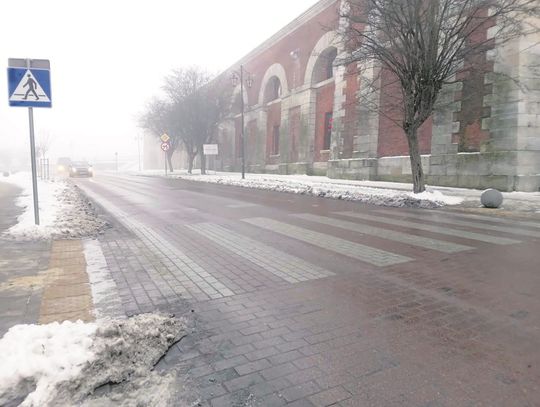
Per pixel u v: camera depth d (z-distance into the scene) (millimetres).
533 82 15352
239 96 43000
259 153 39688
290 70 33812
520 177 15344
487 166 16375
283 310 3891
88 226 8070
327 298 4227
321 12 28906
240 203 13305
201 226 8680
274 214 10562
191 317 3709
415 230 8211
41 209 10094
